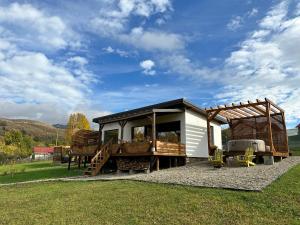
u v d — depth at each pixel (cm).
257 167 1239
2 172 2081
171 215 618
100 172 1672
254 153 1404
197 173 1169
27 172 2033
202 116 1927
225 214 606
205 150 1891
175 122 1797
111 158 1758
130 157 1647
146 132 1970
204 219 586
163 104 1742
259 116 1861
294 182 844
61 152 3259
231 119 1994
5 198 918
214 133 2109
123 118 1720
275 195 708
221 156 1373
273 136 1805
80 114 4481
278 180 877
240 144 1508
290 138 3338
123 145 1661
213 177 1005
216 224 558
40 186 1168
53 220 627
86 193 881
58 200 812
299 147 2834
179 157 1683
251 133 1894
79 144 2202
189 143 1744
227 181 899
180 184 908
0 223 623
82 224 594
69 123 4403
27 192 1014
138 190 871
